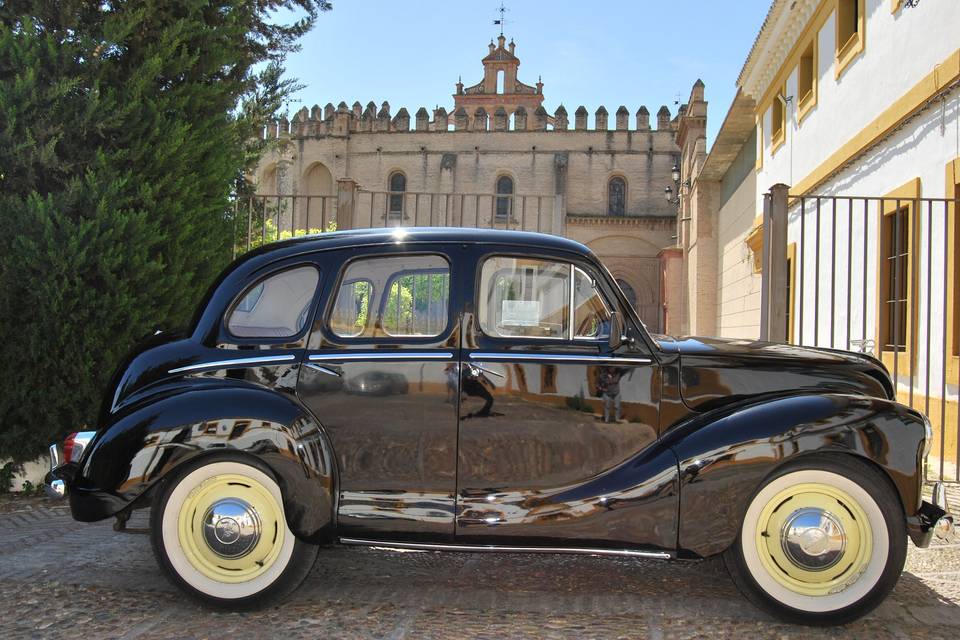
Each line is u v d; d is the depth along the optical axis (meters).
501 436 3.81
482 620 3.66
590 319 3.93
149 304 6.48
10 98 5.93
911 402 6.66
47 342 6.12
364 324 3.93
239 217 8.31
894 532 3.54
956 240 7.53
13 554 4.71
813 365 4.02
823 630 3.55
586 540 3.74
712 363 3.92
